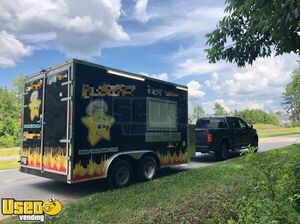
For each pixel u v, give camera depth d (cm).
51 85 781
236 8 505
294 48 466
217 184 719
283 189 390
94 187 858
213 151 1359
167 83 993
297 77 3416
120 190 741
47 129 784
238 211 463
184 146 1058
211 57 625
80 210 580
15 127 2770
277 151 477
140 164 873
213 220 470
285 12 380
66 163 716
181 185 762
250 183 429
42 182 939
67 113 723
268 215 345
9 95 4809
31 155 840
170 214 502
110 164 792
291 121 8144
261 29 486
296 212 351
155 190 718
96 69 770
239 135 1521
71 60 725
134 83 871
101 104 778
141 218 495
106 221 500
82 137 732
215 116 1468
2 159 1616
